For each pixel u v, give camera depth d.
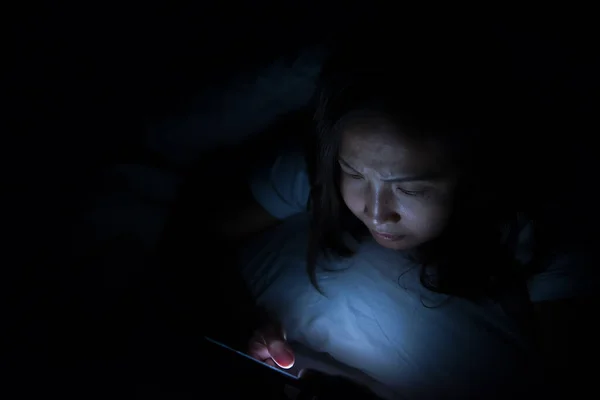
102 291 0.98
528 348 0.91
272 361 0.94
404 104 0.69
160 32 0.99
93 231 0.99
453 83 0.71
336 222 1.05
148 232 1.05
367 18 0.80
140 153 1.06
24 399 0.84
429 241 1.00
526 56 0.84
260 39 0.90
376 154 0.73
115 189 1.02
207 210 1.19
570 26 0.83
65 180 1.05
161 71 1.00
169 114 1.00
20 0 1.07
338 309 1.01
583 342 0.94
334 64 0.79
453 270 0.98
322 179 0.96
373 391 0.88
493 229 0.91
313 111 0.96
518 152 0.83
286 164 1.06
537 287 0.95
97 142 1.06
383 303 1.01
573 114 0.85
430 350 0.93
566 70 0.83
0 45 1.08
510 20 0.84
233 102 0.97
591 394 0.87
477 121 0.73
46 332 0.93
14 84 1.08
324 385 0.84
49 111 1.07
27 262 0.97
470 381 0.89
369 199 0.82
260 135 1.08
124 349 0.91
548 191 0.89
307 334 0.99
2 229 0.99
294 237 1.14
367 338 0.97
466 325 0.95
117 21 1.01
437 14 0.75
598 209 0.88
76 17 1.04
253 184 1.11
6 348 0.90
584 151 0.87
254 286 1.08
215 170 1.16
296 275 1.08
